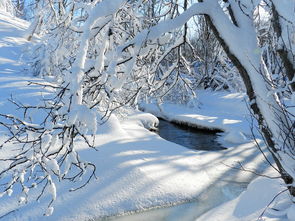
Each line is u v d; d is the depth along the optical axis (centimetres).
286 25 409
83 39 364
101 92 438
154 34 437
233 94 1917
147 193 671
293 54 402
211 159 927
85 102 433
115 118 996
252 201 580
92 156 750
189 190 711
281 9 380
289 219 458
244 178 812
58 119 353
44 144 345
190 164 841
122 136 912
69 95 345
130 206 636
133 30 558
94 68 420
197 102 1747
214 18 457
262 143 1105
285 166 427
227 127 1305
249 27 456
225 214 584
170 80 1170
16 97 952
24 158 353
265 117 447
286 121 434
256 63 443
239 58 449
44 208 594
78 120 330
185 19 449
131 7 527
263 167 891
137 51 435
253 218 505
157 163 784
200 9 454
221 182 781
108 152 781
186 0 577
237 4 465
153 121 1302
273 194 557
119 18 554
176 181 730
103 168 711
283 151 418
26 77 1177
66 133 352
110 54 461
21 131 359
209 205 660
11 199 603
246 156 976
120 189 664
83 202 619
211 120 1405
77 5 494
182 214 624
